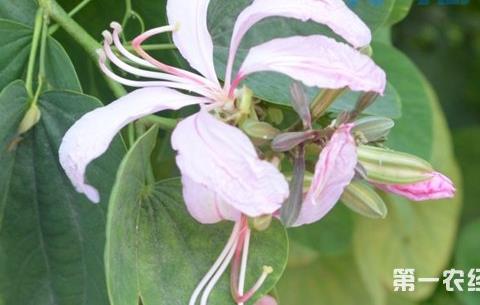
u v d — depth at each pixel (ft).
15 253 1.19
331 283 2.14
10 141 1.16
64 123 1.19
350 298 2.14
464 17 2.53
